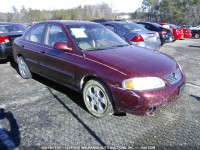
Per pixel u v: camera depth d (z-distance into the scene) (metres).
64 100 3.60
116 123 2.83
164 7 48.12
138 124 2.80
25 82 4.62
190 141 2.42
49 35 3.88
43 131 2.63
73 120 2.91
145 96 2.43
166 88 2.58
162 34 10.02
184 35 15.83
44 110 3.21
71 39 3.35
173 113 3.10
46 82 4.60
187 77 4.90
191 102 3.48
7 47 5.92
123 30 6.67
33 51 4.13
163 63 2.94
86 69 2.93
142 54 3.21
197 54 8.16
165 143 2.39
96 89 2.91
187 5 45.59
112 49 3.37
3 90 4.09
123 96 2.54
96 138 2.49
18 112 3.14
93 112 3.02
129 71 2.57
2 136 2.52
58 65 3.48
